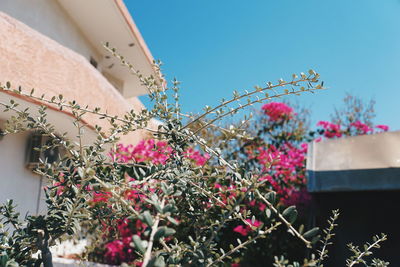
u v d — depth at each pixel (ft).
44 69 12.78
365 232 14.10
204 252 3.72
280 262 3.37
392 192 13.74
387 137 13.91
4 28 11.60
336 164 14.93
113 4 21.62
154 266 2.22
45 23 20.49
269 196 3.73
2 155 15.30
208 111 4.97
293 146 23.38
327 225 15.06
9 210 4.41
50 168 4.58
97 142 4.77
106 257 14.20
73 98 13.88
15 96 11.30
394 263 13.12
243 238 14.88
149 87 5.60
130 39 25.77
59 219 4.08
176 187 4.19
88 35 25.61
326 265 14.34
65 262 9.47
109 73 32.19
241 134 5.48
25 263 3.94
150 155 13.50
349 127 24.35
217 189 5.17
